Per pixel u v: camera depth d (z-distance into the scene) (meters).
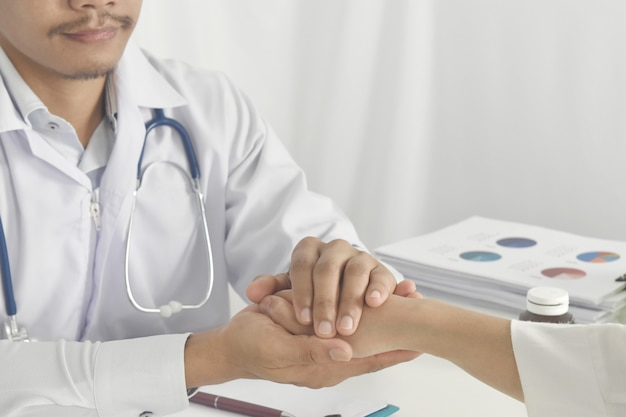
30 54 1.39
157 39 2.36
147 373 1.25
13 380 1.23
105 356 1.26
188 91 1.72
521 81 2.56
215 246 1.72
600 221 2.55
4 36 1.44
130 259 1.61
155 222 1.63
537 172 2.59
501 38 2.55
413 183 2.69
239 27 2.46
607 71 2.47
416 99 2.64
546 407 1.11
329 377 1.30
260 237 1.66
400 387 1.38
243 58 2.48
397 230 2.71
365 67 2.60
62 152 1.52
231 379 1.28
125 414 1.25
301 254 1.38
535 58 2.53
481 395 1.35
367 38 2.58
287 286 1.42
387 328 1.25
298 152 2.61
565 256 1.77
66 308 1.53
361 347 1.27
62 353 1.26
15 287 1.48
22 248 1.48
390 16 2.57
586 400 1.08
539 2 2.49
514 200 2.63
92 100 1.54
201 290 1.70
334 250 1.37
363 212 2.69
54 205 1.49
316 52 2.55
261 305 1.33
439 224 2.72
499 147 2.62
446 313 1.24
